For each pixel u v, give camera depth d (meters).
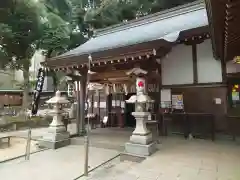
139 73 5.86
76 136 7.74
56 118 7.16
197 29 6.09
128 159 5.28
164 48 5.49
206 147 6.04
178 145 6.34
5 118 11.95
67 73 7.57
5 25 12.71
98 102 11.57
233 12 2.82
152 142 5.71
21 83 23.69
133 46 5.47
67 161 5.14
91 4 19.56
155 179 3.74
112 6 17.77
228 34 3.97
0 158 5.39
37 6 14.08
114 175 4.07
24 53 14.60
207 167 4.28
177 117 7.99
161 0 16.00
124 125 10.62
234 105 7.09
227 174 3.85
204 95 7.59
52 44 15.58
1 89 21.70
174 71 8.23
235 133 6.98
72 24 18.44
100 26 18.77
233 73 7.10
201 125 7.48
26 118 12.93
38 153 5.97
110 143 6.50
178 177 3.79
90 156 5.60
